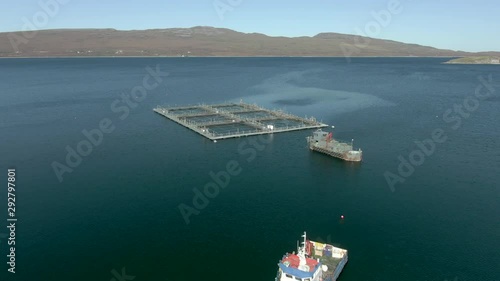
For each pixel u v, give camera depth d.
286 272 57.47
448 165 113.81
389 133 150.75
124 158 121.56
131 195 93.62
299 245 71.56
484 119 174.12
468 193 93.94
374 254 69.38
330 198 92.00
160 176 106.31
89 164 115.75
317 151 128.50
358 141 140.12
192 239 73.81
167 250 70.19
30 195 93.06
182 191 96.25
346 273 64.44
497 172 107.38
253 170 111.31
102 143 138.62
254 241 73.12
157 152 128.25
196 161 119.12
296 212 84.81
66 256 68.25
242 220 81.19
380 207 87.19
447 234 75.56
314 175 107.12
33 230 76.69
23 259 67.25
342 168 112.69
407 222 80.31
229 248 70.88
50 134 149.38
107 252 69.50
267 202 89.94
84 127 162.00
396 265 66.19
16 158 120.25
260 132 151.25
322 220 81.31
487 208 85.94
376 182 101.88
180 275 63.16
